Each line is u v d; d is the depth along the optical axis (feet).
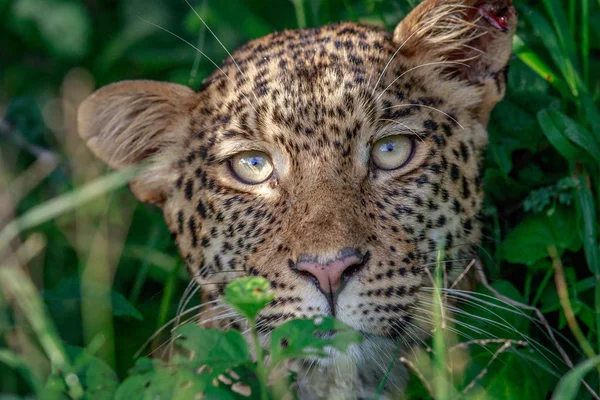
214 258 28.43
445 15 29.45
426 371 27.40
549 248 29.27
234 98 28.35
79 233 37.09
